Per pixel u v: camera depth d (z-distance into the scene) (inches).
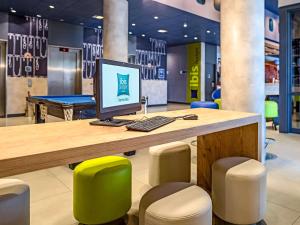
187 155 110.8
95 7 313.3
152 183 111.2
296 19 241.9
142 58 504.7
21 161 38.2
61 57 392.5
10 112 348.8
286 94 234.7
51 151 41.4
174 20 361.1
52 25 374.9
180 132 63.2
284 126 236.8
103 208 81.7
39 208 96.8
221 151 102.7
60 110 163.2
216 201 85.0
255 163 87.2
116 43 232.2
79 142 48.1
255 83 138.8
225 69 143.2
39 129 63.1
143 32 448.1
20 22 348.2
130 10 314.2
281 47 237.3
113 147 49.7
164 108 486.9
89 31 416.5
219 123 76.0
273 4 371.2
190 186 72.4
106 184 81.6
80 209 82.6
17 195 64.9
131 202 94.1
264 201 82.0
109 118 73.0
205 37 496.1
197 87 564.4
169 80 637.9
